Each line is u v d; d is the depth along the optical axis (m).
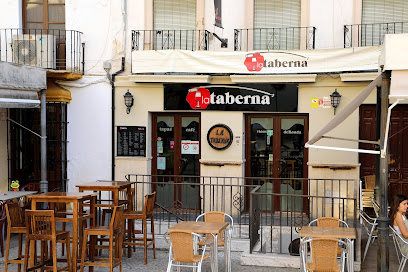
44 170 11.64
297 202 13.00
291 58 12.34
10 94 10.45
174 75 12.95
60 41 13.73
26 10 13.95
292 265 8.96
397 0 12.63
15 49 13.27
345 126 12.48
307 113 12.73
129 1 13.55
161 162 13.64
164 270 9.00
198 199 13.39
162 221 11.75
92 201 8.73
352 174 12.36
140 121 13.39
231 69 12.61
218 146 13.09
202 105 13.09
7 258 8.57
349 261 7.69
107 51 13.50
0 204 10.55
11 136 13.53
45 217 8.01
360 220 10.73
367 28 12.67
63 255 9.73
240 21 13.31
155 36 13.58
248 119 13.27
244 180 13.26
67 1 13.59
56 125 13.44
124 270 8.98
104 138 13.47
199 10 13.47
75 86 13.49
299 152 13.01
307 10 12.91
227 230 8.69
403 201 8.46
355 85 12.34
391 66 6.60
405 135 12.35
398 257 8.91
